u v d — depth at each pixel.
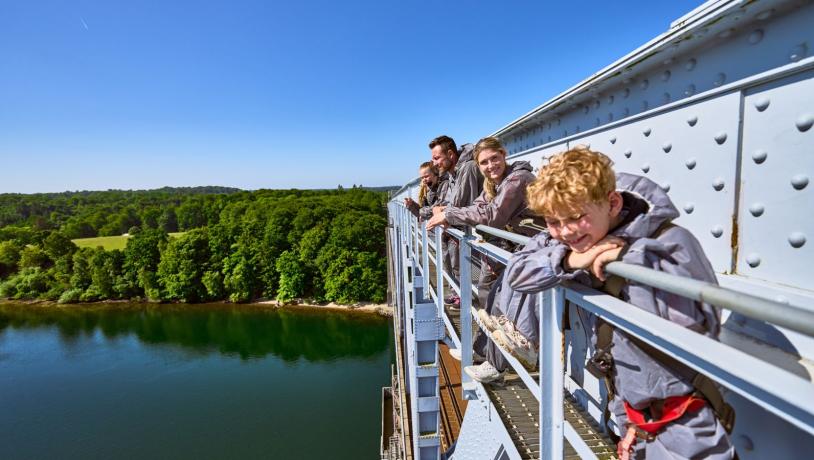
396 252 19.48
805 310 0.67
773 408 0.73
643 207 1.28
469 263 3.24
